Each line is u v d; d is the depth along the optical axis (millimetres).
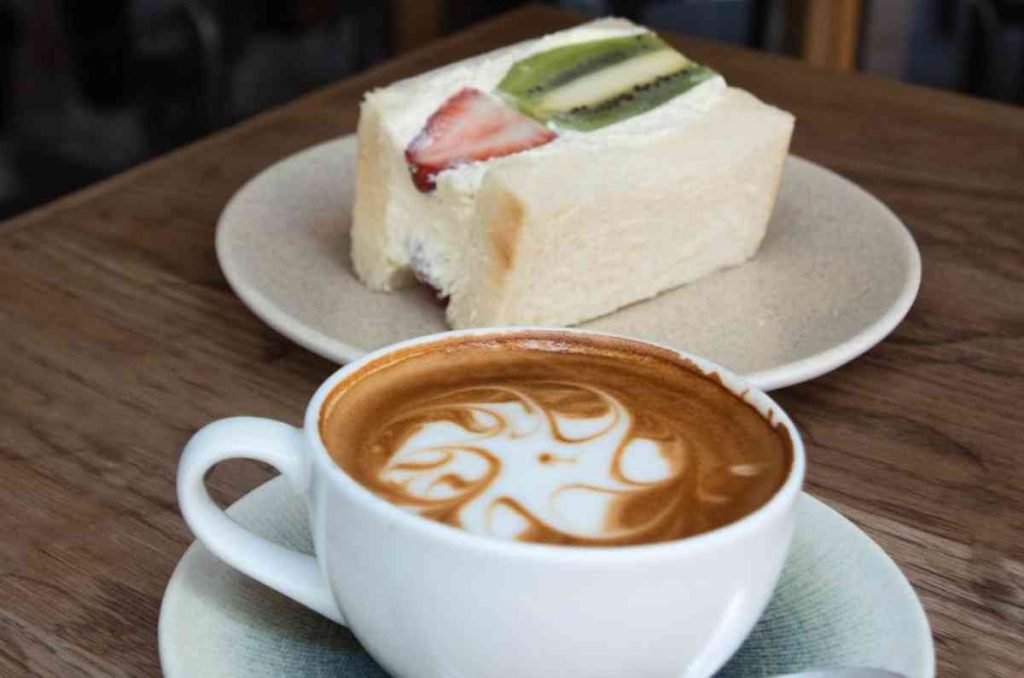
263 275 925
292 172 1068
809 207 1051
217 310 912
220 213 1068
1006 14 2215
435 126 949
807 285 945
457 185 898
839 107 1317
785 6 1720
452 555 445
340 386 536
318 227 1009
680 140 967
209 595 531
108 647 586
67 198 1085
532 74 1018
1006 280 986
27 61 2375
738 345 869
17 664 573
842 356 812
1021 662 585
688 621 463
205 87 2277
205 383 817
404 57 1423
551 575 440
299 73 2584
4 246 991
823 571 554
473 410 535
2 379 811
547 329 583
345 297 929
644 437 521
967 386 835
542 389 551
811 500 592
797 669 510
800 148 1222
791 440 508
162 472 722
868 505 704
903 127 1274
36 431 756
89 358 840
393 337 881
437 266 923
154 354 849
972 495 717
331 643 527
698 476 500
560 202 872
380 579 467
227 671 495
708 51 1455
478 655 465
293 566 520
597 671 465
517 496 486
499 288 889
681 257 952
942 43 2691
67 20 2270
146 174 1138
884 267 943
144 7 2283
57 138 2336
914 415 799
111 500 695
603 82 1021
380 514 455
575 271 906
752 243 991
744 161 958
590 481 496
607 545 464
